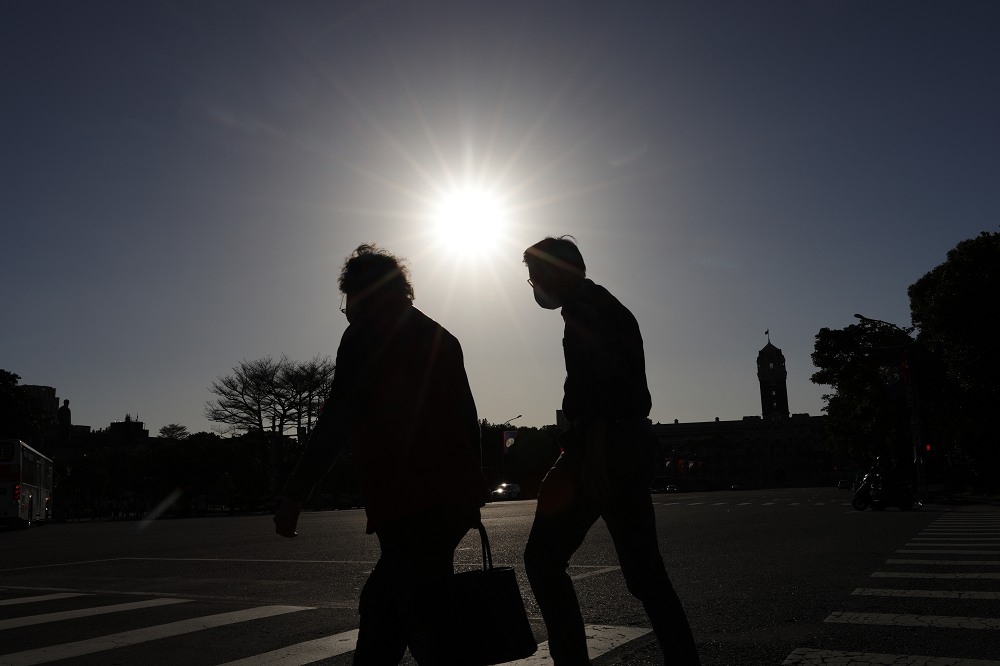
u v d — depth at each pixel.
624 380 3.12
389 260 3.00
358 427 2.86
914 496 26.00
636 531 3.14
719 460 146.00
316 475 2.71
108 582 9.06
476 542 13.76
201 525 26.09
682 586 7.79
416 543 2.72
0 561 12.27
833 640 5.04
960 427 47.31
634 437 3.08
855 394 51.84
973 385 35.53
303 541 15.12
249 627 5.93
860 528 16.19
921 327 40.09
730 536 14.58
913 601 6.45
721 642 5.07
